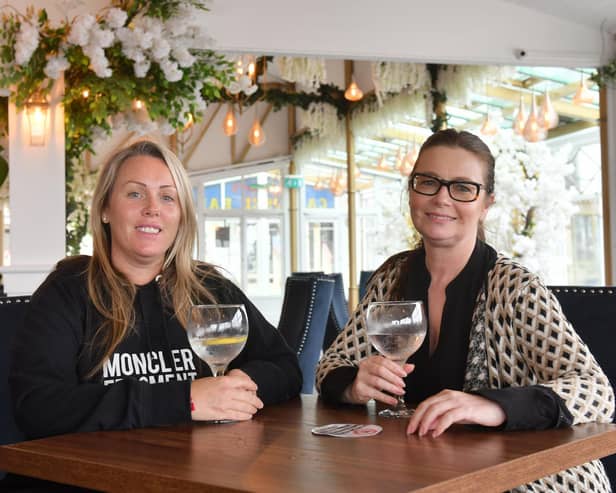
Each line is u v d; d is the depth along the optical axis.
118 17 5.18
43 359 1.86
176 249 2.12
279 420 1.70
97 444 1.49
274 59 12.81
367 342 2.16
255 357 2.17
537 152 6.17
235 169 16.38
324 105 13.20
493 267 2.01
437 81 10.12
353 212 13.97
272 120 16.48
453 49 7.01
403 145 13.48
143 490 1.26
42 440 1.54
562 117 8.87
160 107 5.64
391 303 1.71
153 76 5.58
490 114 8.13
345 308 4.86
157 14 5.39
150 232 2.04
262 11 6.61
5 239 13.19
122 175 2.06
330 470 1.23
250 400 1.73
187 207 2.12
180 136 16.16
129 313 1.99
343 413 1.78
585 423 1.61
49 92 5.52
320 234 16.67
